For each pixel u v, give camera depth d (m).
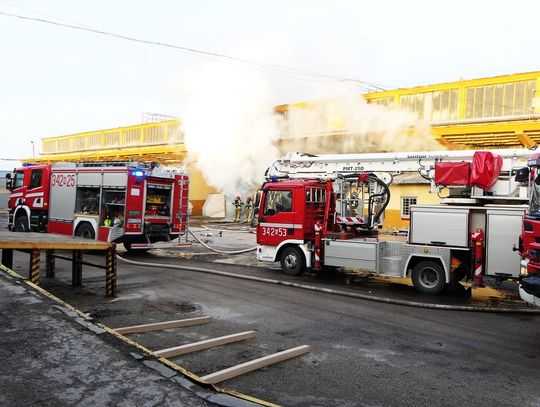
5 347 4.03
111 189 12.59
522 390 4.33
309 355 5.20
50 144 48.16
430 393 4.21
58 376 3.54
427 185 20.86
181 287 8.90
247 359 4.98
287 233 10.72
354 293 8.72
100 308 7.05
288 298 8.24
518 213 8.07
